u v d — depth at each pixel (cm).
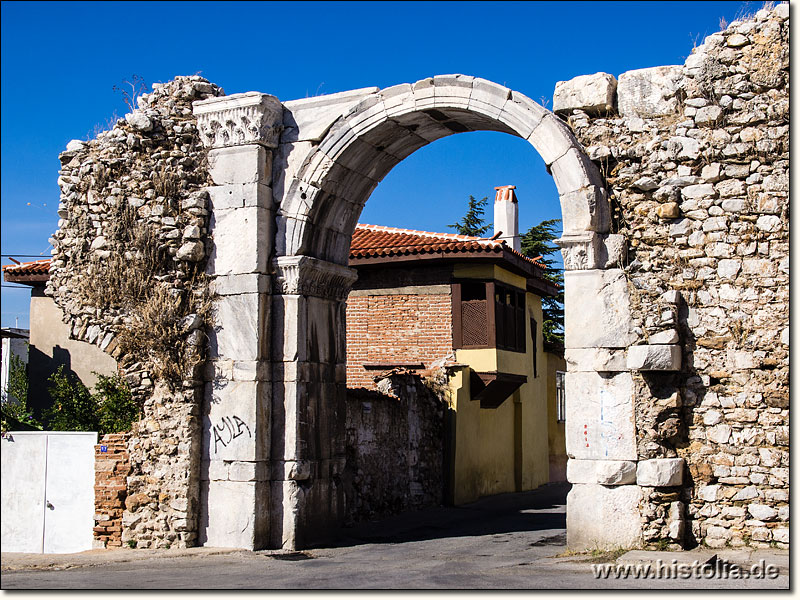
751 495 1064
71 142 1392
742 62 1123
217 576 1027
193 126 1340
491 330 2073
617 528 1086
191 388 1273
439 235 2288
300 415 1277
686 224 1123
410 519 1675
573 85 1186
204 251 1311
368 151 1330
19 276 2238
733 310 1096
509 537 1399
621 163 1157
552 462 2820
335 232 1384
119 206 1332
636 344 1105
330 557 1188
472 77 1222
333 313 1395
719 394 1091
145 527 1263
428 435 1920
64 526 1288
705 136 1123
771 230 1089
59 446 1307
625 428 1095
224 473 1259
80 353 2181
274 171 1329
